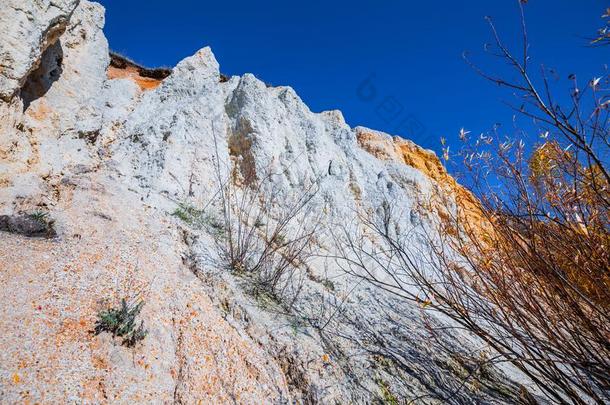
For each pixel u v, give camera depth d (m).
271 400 2.31
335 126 8.47
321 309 3.53
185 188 4.91
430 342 3.34
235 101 6.43
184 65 6.56
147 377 2.05
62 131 4.59
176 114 5.64
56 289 2.36
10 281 2.26
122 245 3.17
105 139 5.21
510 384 3.06
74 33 5.28
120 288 2.61
